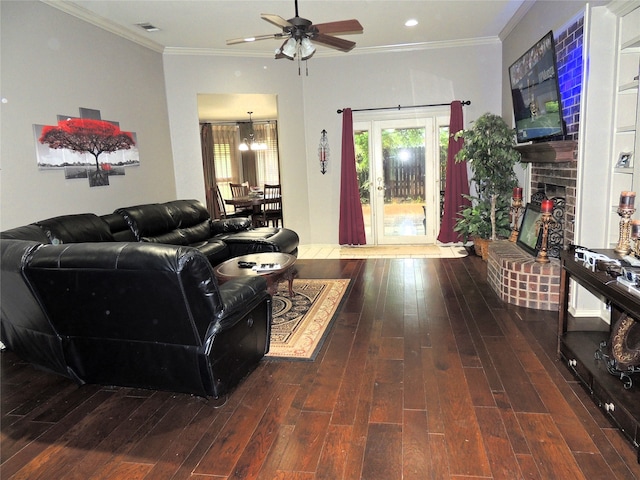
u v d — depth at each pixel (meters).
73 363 2.57
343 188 6.55
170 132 5.87
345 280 4.86
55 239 3.25
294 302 4.11
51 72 3.92
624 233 2.44
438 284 4.54
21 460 2.01
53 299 2.36
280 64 6.27
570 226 3.67
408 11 4.72
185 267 2.04
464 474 1.80
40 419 2.34
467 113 6.15
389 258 5.89
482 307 3.77
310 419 2.23
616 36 2.93
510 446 1.96
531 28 4.57
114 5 4.20
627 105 2.98
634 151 2.77
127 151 4.99
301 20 3.29
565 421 2.13
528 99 4.28
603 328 3.17
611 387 2.10
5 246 2.42
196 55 5.85
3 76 3.46
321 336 3.29
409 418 2.20
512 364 2.72
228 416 2.30
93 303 2.29
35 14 3.75
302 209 6.72
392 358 2.88
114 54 4.78
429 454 1.93
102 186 4.59
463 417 2.19
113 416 2.34
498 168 5.18
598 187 3.14
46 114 3.87
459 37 5.83
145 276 2.08
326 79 6.41
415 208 6.64
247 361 2.66
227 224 5.62
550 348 2.92
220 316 2.29
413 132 6.43
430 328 3.36
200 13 4.50
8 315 2.71
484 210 5.57
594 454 1.89
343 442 2.04
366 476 1.82
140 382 2.49
